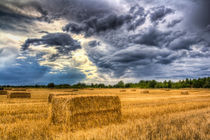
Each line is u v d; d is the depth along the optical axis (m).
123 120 9.45
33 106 14.14
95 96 8.66
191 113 10.23
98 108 8.63
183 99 24.30
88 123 8.19
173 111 12.85
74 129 7.61
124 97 28.69
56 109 8.30
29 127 7.02
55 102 8.40
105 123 8.72
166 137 4.98
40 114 10.82
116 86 123.94
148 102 19.67
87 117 8.22
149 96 31.58
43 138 5.76
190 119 8.14
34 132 6.32
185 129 5.92
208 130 6.03
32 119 9.36
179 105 16.00
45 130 6.72
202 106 15.91
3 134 6.00
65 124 7.67
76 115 7.86
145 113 11.27
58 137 5.44
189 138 5.08
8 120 9.03
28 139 5.57
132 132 5.49
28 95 25.77
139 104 17.42
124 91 52.75
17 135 5.98
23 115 10.38
